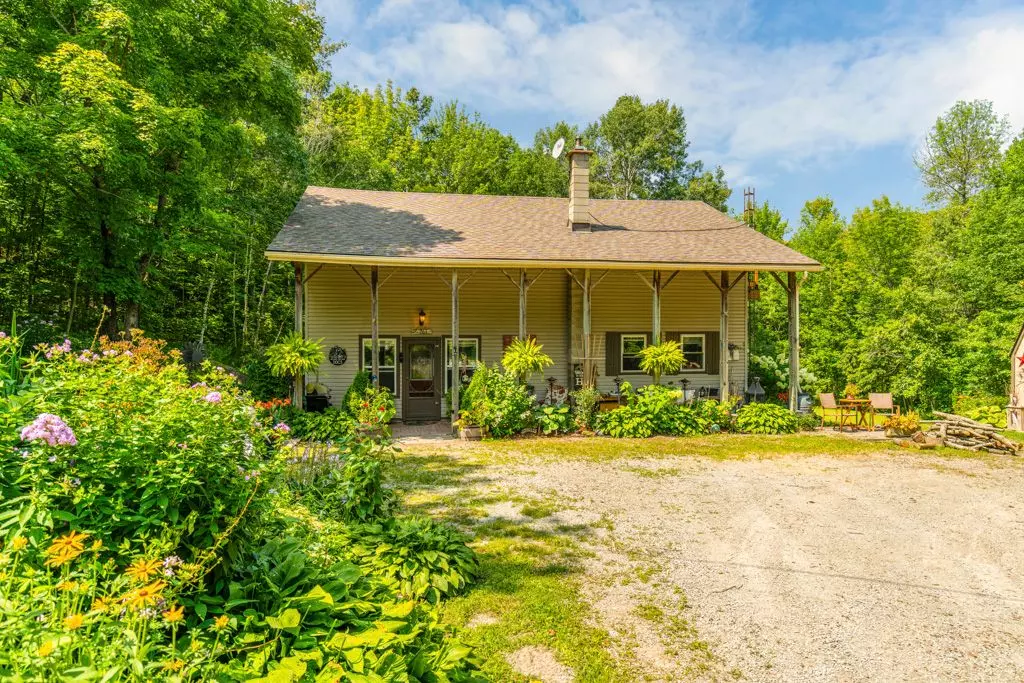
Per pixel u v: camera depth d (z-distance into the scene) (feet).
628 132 134.00
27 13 36.19
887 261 78.33
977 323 59.57
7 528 8.13
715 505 23.85
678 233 50.29
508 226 48.88
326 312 47.60
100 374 11.75
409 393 48.85
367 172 94.17
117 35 37.78
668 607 14.97
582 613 14.47
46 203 42.73
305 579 10.11
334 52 95.09
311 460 20.62
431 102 121.49
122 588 7.95
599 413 41.42
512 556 18.07
